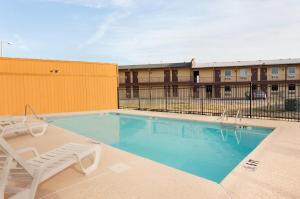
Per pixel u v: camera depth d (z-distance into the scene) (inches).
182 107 781.3
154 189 145.9
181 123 475.5
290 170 177.3
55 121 527.5
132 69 1652.3
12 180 134.9
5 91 538.9
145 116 546.9
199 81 1536.7
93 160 204.5
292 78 1358.3
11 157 110.9
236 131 395.2
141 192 141.8
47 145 263.7
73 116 583.2
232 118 459.8
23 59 562.3
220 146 319.3
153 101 1217.4
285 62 1396.4
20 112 559.5
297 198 133.6
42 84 590.6
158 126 469.7
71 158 162.7
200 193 139.8
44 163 141.3
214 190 143.9
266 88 1375.5
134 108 724.0
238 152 292.4
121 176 167.6
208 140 353.4
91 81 673.0
